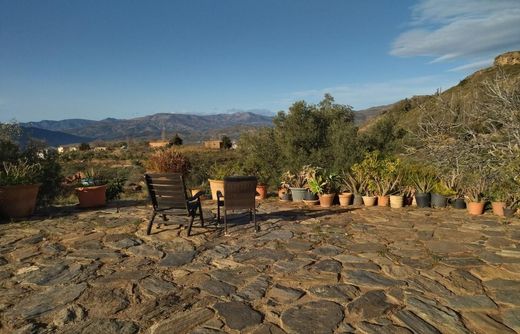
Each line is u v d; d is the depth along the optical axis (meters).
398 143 15.31
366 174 8.02
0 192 6.36
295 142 15.82
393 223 5.88
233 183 5.25
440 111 9.24
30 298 3.13
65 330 2.59
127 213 7.01
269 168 15.94
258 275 3.63
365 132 16.56
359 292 3.18
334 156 15.23
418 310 2.83
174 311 2.87
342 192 8.00
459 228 5.45
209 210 7.26
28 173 7.30
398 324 2.62
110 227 5.78
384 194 7.63
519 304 2.91
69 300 3.09
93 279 3.56
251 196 5.38
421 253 4.24
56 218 6.55
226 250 4.48
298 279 3.51
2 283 3.48
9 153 10.38
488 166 7.32
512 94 7.57
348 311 2.83
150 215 6.76
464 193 7.36
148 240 4.98
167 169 9.56
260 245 4.69
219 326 2.63
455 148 8.25
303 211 7.07
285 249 4.49
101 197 7.82
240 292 3.22
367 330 2.55
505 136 7.61
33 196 6.84
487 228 5.43
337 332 2.53
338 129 15.52
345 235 5.13
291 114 16.17
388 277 3.52
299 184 8.45
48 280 3.54
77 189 7.60
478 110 8.37
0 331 2.59
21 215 6.65
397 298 3.05
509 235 5.00
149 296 3.16
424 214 6.62
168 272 3.75
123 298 3.12
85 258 4.23
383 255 4.19
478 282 3.36
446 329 2.55
